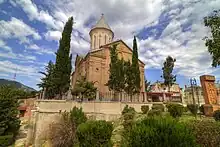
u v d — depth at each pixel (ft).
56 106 70.03
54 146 53.01
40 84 95.35
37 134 63.77
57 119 64.08
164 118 20.66
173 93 132.87
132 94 95.86
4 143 61.77
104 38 149.89
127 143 20.57
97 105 74.54
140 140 18.35
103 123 34.01
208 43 32.55
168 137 17.87
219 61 30.83
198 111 68.03
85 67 126.72
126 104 78.95
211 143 23.73
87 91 81.30
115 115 72.59
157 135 18.06
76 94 81.05
